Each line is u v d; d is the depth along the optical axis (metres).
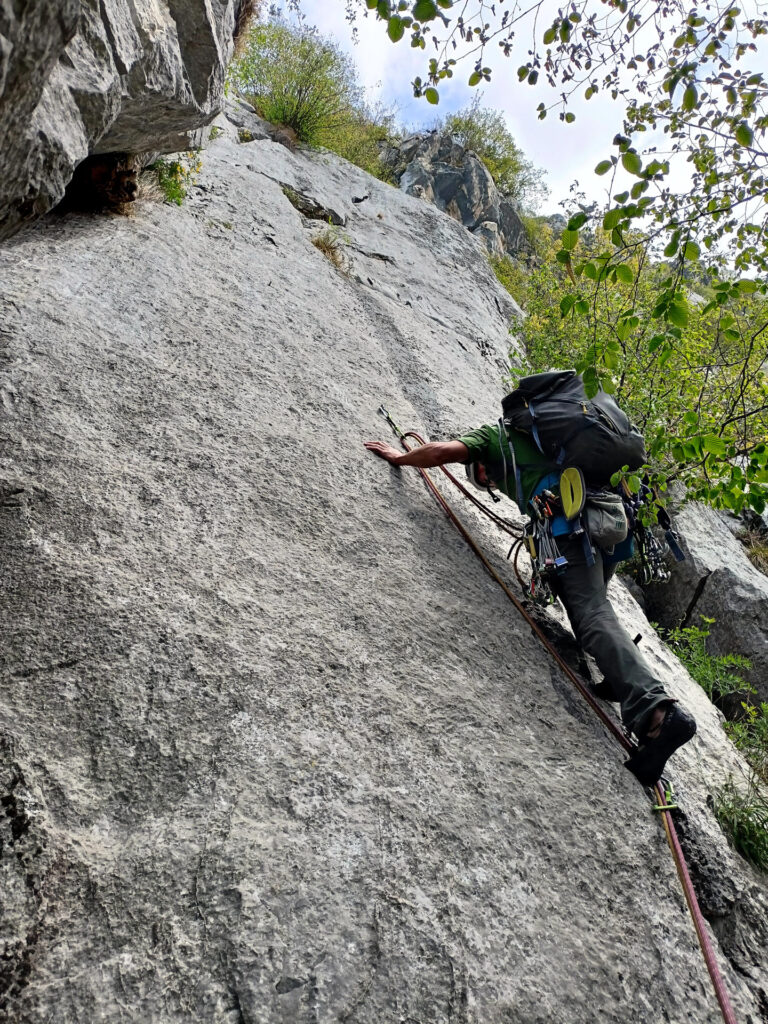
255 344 3.93
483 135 17.19
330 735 2.16
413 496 3.53
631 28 2.14
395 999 1.65
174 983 1.55
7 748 1.80
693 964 2.03
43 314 3.12
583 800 2.33
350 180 9.09
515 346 8.07
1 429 2.56
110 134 3.53
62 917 1.59
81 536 2.38
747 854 2.68
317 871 1.82
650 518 3.15
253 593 2.51
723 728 3.72
